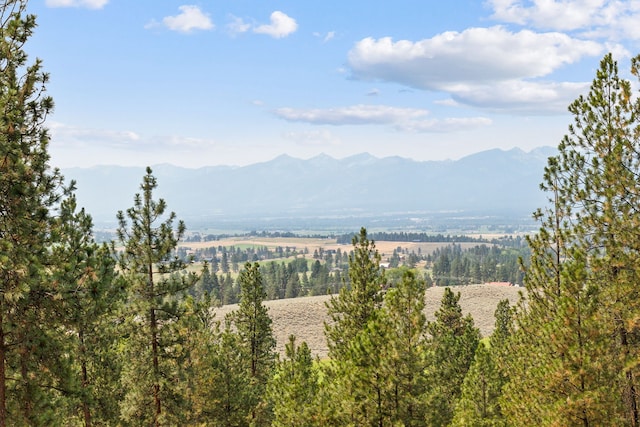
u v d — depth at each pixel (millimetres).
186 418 25922
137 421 23484
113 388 24484
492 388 26625
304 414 20812
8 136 13820
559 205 20016
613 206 18219
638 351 17609
